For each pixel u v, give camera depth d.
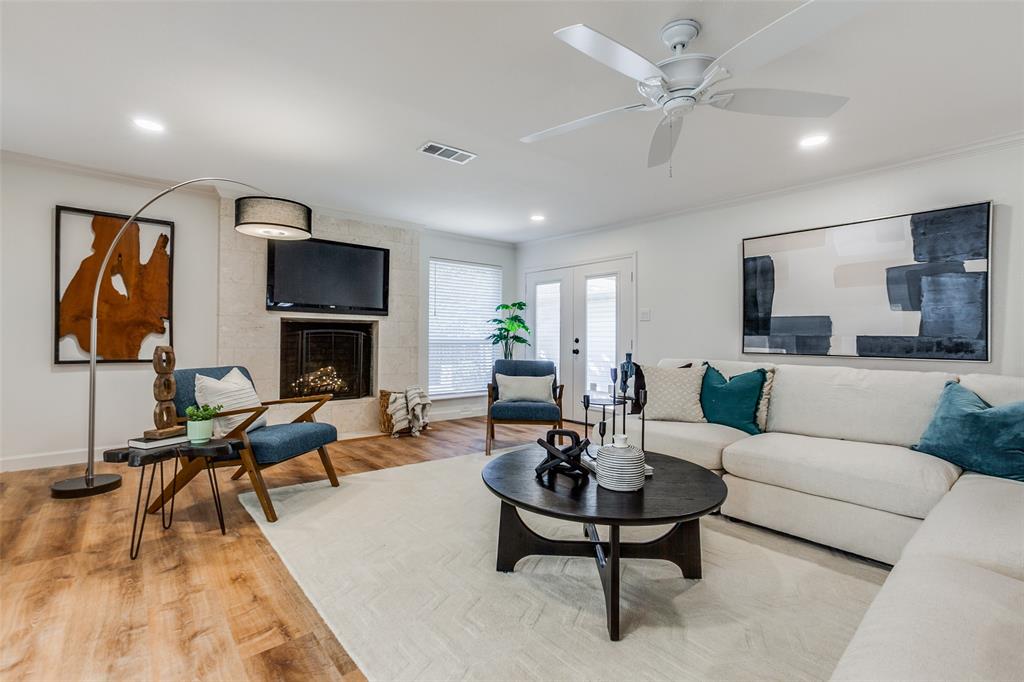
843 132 2.78
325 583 1.94
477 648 1.55
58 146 3.12
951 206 3.00
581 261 5.62
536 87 2.33
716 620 1.72
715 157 3.18
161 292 3.91
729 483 2.63
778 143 2.95
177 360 4.01
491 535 2.44
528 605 1.81
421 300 5.63
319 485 3.23
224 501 2.88
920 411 2.53
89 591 1.85
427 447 4.38
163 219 3.94
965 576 1.19
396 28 1.87
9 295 3.36
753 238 4.00
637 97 2.43
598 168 3.45
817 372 3.00
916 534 1.61
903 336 3.19
